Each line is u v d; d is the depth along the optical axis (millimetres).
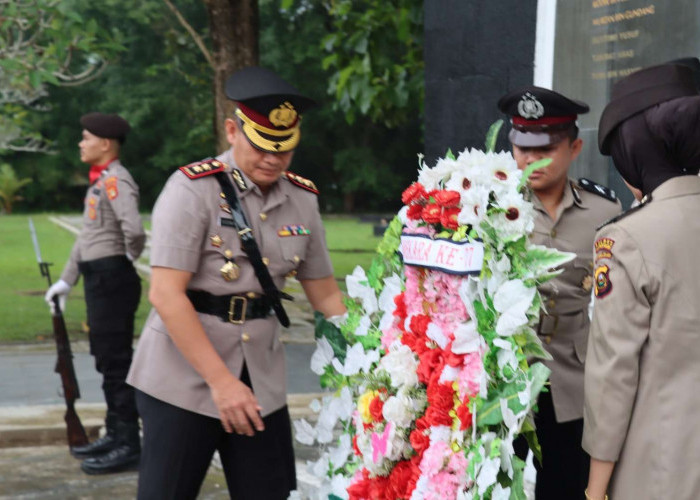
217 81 9148
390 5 9641
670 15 4125
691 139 2211
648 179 2283
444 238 2262
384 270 2566
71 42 8852
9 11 8492
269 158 2914
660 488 2141
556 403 3078
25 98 10781
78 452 5266
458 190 2238
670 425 2135
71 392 5309
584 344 3129
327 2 10453
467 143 5371
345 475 2596
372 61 9766
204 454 3023
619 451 2207
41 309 11586
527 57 4914
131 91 40906
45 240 22656
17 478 4992
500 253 2164
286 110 2885
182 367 2969
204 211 2898
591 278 3129
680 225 2182
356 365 2521
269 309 3004
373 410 2430
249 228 2938
